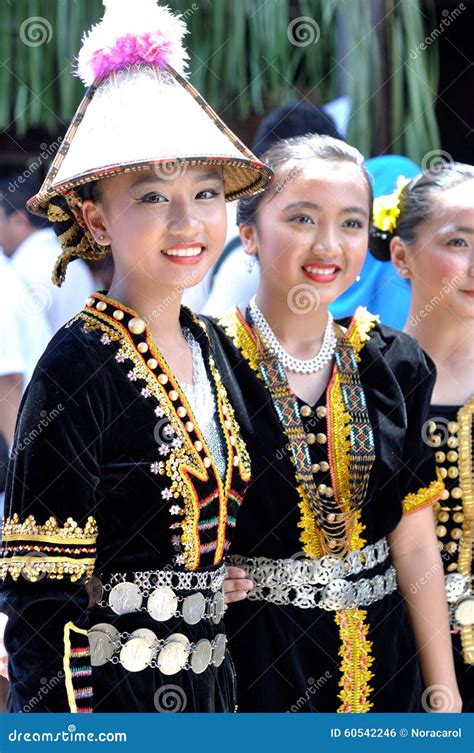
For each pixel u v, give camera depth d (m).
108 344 4.04
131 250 4.05
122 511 3.98
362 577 4.76
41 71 9.41
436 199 5.45
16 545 3.82
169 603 3.97
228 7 9.20
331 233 4.77
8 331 7.53
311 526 4.67
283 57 9.34
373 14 8.82
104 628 3.95
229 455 4.27
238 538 4.67
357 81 8.82
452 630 5.31
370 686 4.72
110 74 4.10
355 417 4.81
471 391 5.49
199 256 4.10
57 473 3.81
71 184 3.94
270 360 4.82
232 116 9.59
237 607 4.68
